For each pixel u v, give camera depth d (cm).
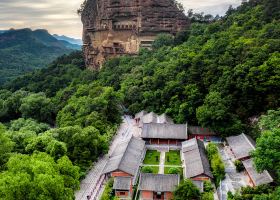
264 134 6738
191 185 7000
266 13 13662
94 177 8900
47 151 8162
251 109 10306
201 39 15338
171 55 15500
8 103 15825
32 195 5431
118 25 19912
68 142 9269
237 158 8712
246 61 10400
